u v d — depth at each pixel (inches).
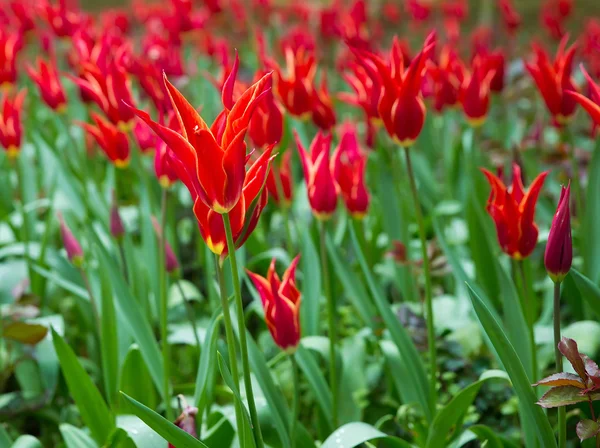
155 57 64.7
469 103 57.7
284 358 57.0
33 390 55.2
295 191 66.1
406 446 46.1
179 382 58.0
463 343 55.4
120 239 54.0
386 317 49.3
